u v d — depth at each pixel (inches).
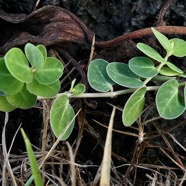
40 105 8.1
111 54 8.1
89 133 8.4
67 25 7.9
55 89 7.3
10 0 8.5
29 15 7.9
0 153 8.1
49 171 8.1
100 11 8.5
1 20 8.3
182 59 8.1
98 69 7.6
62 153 8.0
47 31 7.9
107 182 6.3
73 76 8.2
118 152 8.4
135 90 7.5
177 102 7.3
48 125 8.0
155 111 8.0
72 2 8.3
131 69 7.3
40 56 7.1
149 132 8.1
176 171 8.2
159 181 8.0
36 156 7.9
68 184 7.9
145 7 8.2
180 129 8.1
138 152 8.0
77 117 8.1
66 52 8.2
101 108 8.2
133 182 8.1
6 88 7.0
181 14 8.1
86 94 7.5
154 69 7.4
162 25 8.0
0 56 7.9
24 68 7.1
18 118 8.4
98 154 8.5
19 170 8.1
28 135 8.5
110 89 7.5
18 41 7.8
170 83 7.3
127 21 8.4
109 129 6.4
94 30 8.5
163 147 8.2
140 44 7.4
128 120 7.4
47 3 8.4
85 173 8.3
